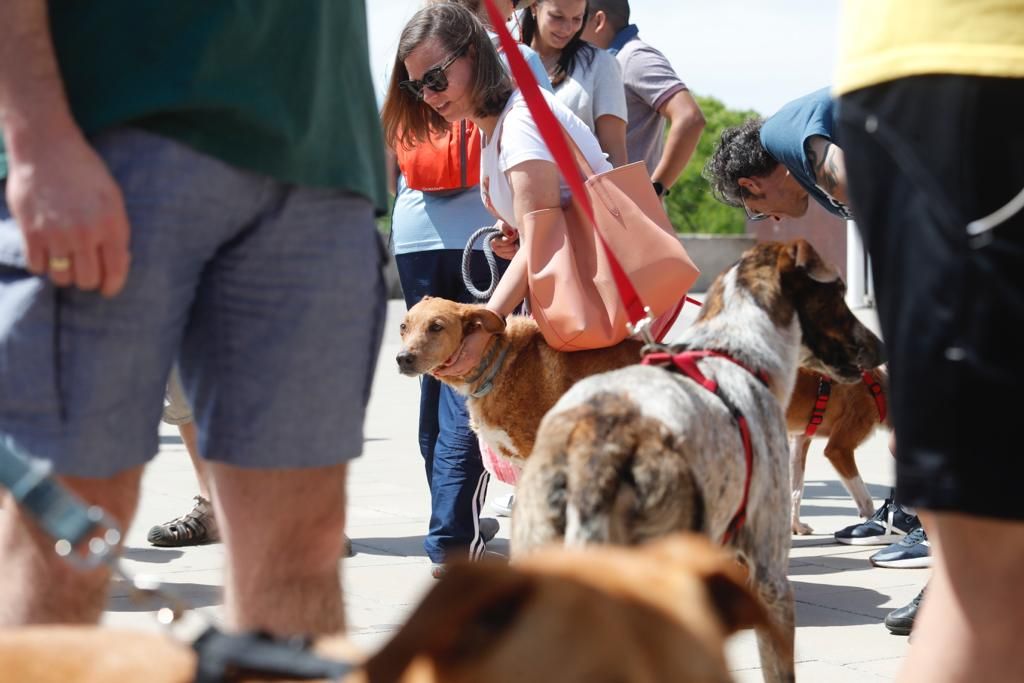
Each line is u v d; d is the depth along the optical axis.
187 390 3.88
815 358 6.08
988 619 3.62
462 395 7.86
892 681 6.15
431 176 8.28
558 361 7.53
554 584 2.08
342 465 3.91
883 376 10.01
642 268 6.95
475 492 7.93
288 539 3.84
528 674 2.01
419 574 8.15
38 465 3.11
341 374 3.86
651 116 9.90
